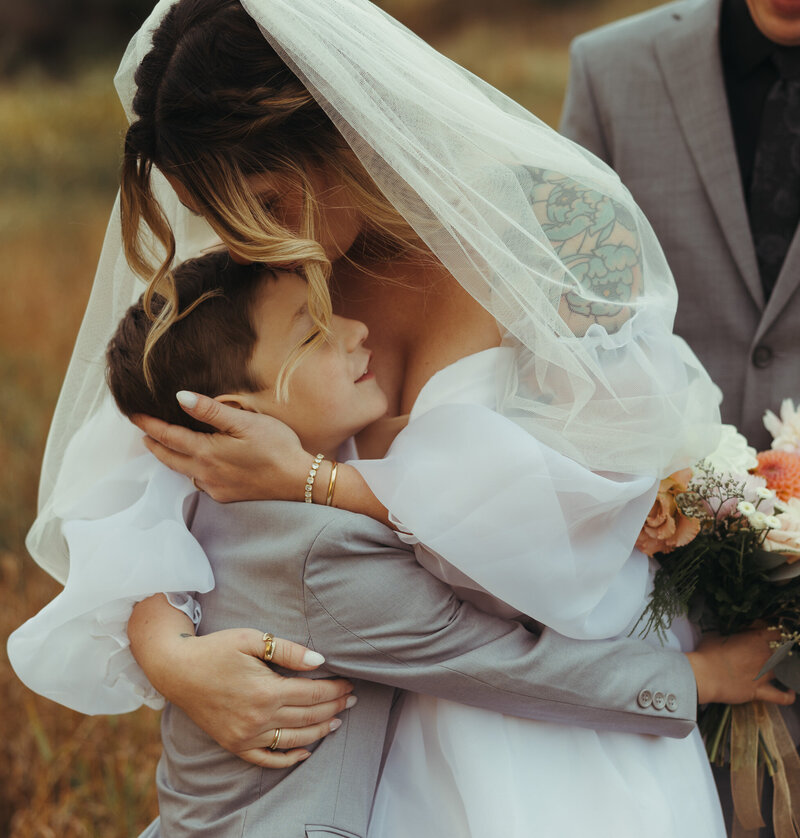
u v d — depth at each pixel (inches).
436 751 57.9
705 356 82.4
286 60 50.9
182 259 66.7
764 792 69.7
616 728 56.7
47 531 67.5
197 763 57.5
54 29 485.4
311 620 55.1
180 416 58.4
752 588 61.3
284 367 55.4
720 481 61.4
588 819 55.4
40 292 220.5
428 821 56.8
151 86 53.9
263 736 54.8
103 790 100.6
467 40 486.0
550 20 507.8
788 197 79.0
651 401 54.9
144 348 58.2
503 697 54.7
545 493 52.6
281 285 55.9
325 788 55.0
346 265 62.8
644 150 83.4
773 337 79.1
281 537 56.1
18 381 184.1
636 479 55.1
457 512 52.9
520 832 53.3
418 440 55.7
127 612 59.9
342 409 57.1
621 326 55.4
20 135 341.1
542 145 57.0
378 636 54.4
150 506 59.9
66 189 313.3
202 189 53.7
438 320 60.8
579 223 56.3
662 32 83.7
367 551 54.9
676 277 82.6
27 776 103.0
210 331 56.2
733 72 81.1
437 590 55.6
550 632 55.8
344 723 56.5
